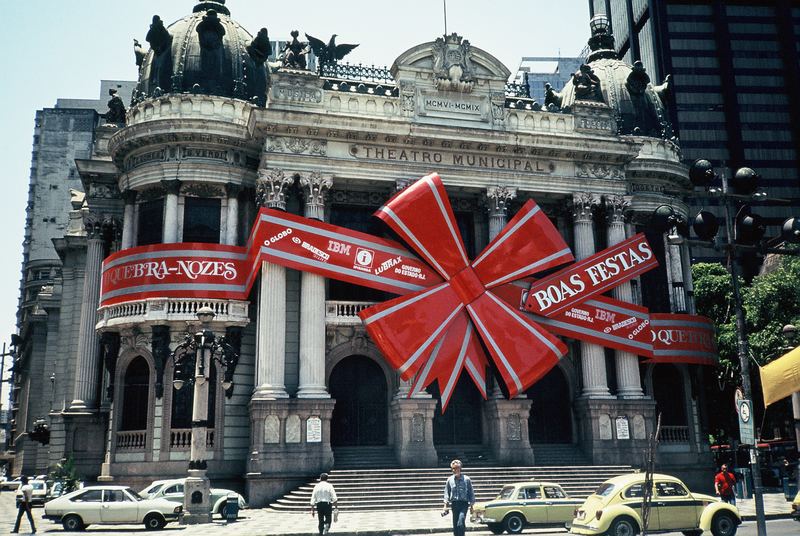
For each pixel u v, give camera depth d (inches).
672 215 878.4
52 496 1658.5
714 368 2116.1
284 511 1376.7
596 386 1749.5
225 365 1269.7
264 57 1927.9
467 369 1631.4
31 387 2957.7
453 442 1734.7
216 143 1722.4
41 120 4510.3
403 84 1766.7
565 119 1878.7
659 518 912.9
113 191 1915.6
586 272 1768.0
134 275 1638.8
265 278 1592.0
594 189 1841.8
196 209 1734.7
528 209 1723.7
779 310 1886.1
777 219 4411.9
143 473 1568.7
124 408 1646.2
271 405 1518.2
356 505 1365.7
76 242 2156.7
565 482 1531.7
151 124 1701.5
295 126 1642.5
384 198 1806.1
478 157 1774.1
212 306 1620.3
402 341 1576.0
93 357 1840.6
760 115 4539.9
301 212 1712.6
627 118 2151.8
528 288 1727.4
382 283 1612.9
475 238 1845.5
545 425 1814.7
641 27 4859.7
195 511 1188.5
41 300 2664.9
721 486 1294.3
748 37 4633.4
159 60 1865.2
